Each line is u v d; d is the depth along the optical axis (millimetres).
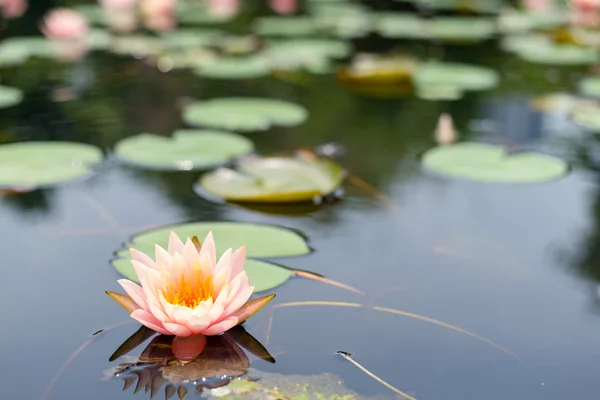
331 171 2086
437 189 2072
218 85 2619
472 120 2375
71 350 1735
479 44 3197
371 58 2754
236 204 2014
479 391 1692
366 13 4152
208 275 1741
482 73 2695
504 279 1862
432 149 2205
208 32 3289
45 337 1753
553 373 1729
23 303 1801
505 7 4555
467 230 1962
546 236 1949
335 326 1774
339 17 3906
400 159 2180
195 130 2295
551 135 2299
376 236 1938
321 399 1595
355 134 2293
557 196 2053
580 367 1736
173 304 1735
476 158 2166
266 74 2746
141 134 2266
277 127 2326
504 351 1754
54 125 2303
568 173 2125
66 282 1834
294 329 1767
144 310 1729
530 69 2797
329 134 2291
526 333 1778
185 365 1715
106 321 1775
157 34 3195
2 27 3250
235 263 1757
